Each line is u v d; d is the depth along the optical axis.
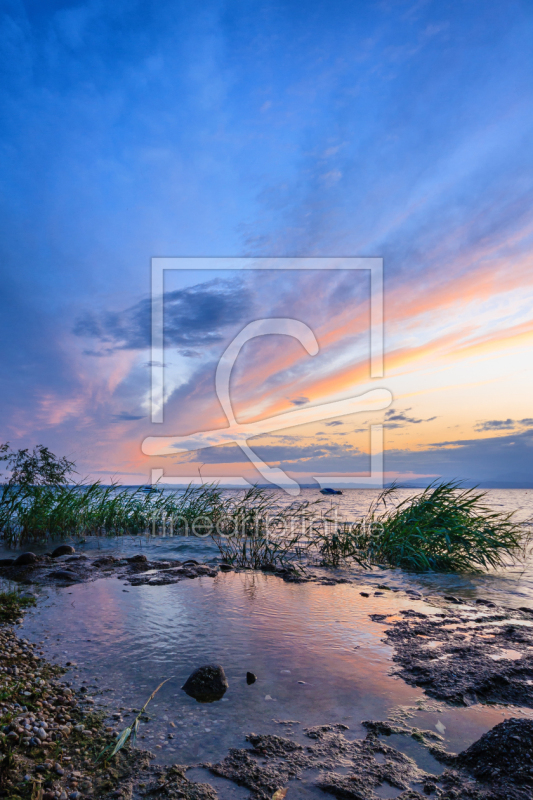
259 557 9.38
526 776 2.58
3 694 3.62
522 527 12.99
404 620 5.73
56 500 12.38
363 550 10.02
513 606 6.39
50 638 5.07
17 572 8.16
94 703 3.68
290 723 3.40
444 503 10.04
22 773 2.76
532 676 4.11
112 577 7.93
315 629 5.39
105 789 2.66
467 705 3.64
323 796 2.60
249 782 2.71
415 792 2.61
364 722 3.40
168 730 3.30
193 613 5.96
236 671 4.27
